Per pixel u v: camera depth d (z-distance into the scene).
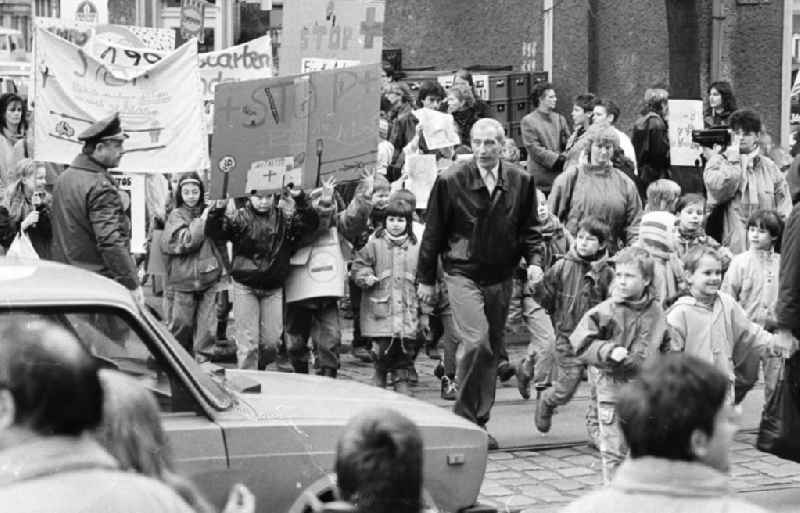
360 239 16.36
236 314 15.29
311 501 8.11
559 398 14.65
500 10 33.53
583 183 16.88
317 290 15.34
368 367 18.62
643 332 12.30
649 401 5.18
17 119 20.00
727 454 5.31
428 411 9.65
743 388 13.30
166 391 8.52
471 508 9.50
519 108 29.00
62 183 13.72
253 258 15.08
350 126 14.51
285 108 14.36
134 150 16.50
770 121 29.22
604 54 30.61
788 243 12.27
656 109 23.05
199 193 16.16
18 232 16.86
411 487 5.27
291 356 15.99
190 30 25.08
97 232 13.55
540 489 13.01
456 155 20.64
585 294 14.35
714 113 23.77
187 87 16.66
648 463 5.20
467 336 13.72
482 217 13.67
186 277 16.06
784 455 12.60
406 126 22.38
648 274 12.28
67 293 8.12
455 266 13.82
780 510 12.42
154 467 6.20
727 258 16.55
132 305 8.38
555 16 31.41
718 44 28.77
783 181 19.67
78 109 16.38
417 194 19.09
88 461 4.90
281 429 8.67
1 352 4.89
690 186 22.22
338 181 14.57
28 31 29.09
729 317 12.84
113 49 16.56
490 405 14.05
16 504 4.73
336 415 9.05
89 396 4.93
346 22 17.11
